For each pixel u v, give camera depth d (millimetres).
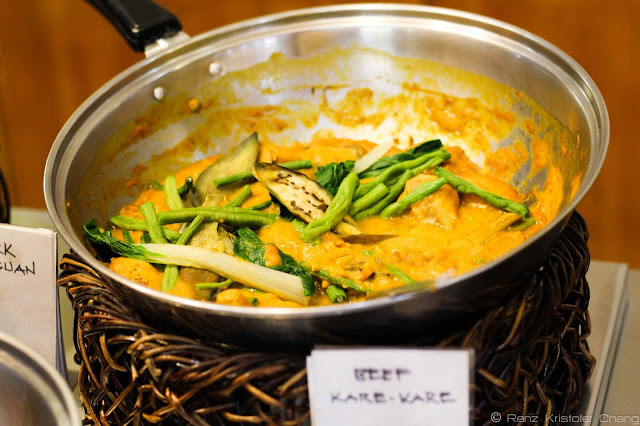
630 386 549
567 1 894
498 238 566
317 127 698
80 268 536
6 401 487
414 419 467
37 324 542
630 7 879
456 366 450
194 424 475
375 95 684
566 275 506
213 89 668
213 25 974
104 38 1010
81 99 1069
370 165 636
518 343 482
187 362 470
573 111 574
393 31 657
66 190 566
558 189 585
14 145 1114
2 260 533
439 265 549
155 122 654
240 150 646
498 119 647
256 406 469
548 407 500
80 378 521
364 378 457
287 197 589
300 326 458
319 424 469
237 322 460
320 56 674
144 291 464
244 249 561
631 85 921
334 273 544
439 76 661
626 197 981
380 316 457
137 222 604
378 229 597
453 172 634
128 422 512
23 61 1043
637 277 633
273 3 950
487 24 625
